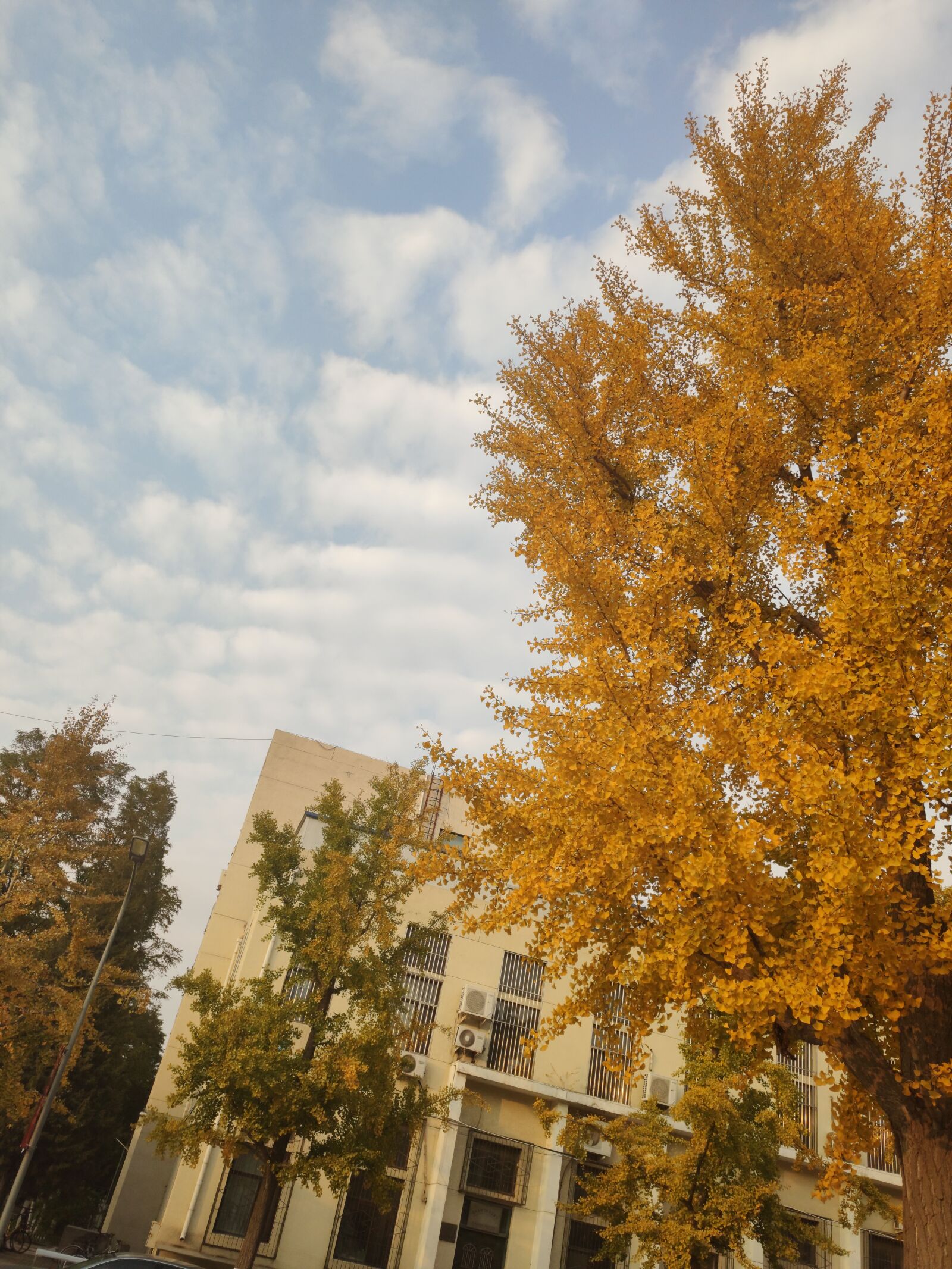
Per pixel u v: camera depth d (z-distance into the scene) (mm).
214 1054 14758
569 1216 21406
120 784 32844
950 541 6855
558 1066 22969
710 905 5934
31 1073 26594
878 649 6230
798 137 11055
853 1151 7609
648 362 10375
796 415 9344
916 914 6141
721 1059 16031
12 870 20953
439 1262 19906
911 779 6031
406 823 17719
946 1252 5773
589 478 9977
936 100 8430
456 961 24047
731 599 8602
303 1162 14688
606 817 6566
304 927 16641
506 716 7977
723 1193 15219
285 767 32344
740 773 7184
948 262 7934
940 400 7031
